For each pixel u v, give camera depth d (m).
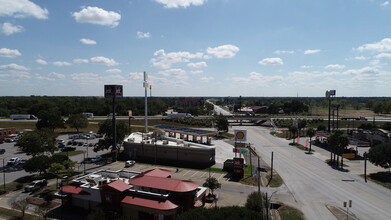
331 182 61.50
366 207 47.38
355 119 194.50
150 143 89.38
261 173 69.25
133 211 43.16
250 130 159.75
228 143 114.88
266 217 37.66
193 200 43.69
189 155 81.19
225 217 31.27
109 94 84.25
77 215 45.59
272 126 172.88
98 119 193.25
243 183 61.53
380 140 103.00
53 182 62.81
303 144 112.56
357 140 109.25
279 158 86.50
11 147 104.94
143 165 80.00
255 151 97.88
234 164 66.69
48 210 46.59
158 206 40.25
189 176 67.88
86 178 48.94
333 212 45.19
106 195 44.38
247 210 33.00
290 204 48.66
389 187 57.72
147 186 43.91
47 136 76.44
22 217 44.38
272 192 55.16
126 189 44.31
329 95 131.88
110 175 53.19
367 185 59.28
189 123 176.38
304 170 71.88
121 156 91.56
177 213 40.91
